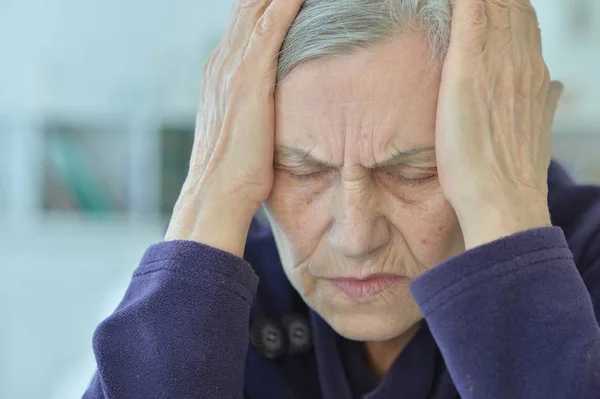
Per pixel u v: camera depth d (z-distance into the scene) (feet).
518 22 2.76
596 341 2.37
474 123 2.62
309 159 2.70
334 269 2.85
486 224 2.58
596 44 6.66
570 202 3.27
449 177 2.63
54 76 6.94
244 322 2.77
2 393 7.12
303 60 2.59
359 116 2.57
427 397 3.06
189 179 3.02
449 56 2.60
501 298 2.41
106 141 7.00
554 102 2.96
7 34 6.90
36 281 7.08
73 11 6.91
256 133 2.78
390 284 2.86
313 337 3.25
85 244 7.07
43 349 7.16
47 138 6.99
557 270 2.46
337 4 2.53
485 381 2.38
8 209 7.03
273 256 3.45
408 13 2.53
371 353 3.25
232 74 2.84
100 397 2.69
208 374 2.64
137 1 6.90
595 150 6.54
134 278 2.86
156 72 6.96
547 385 2.36
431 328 2.49
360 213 2.66
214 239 2.85
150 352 2.64
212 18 6.93
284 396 3.18
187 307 2.68
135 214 7.03
